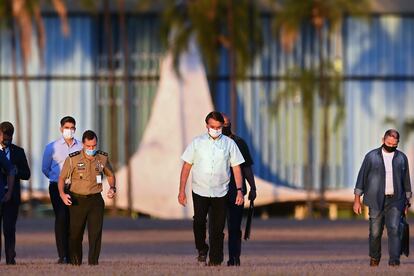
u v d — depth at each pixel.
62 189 58.34
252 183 58.81
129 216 174.38
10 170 60.66
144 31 195.12
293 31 183.12
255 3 184.00
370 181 60.88
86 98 195.38
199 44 178.88
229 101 194.12
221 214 56.53
